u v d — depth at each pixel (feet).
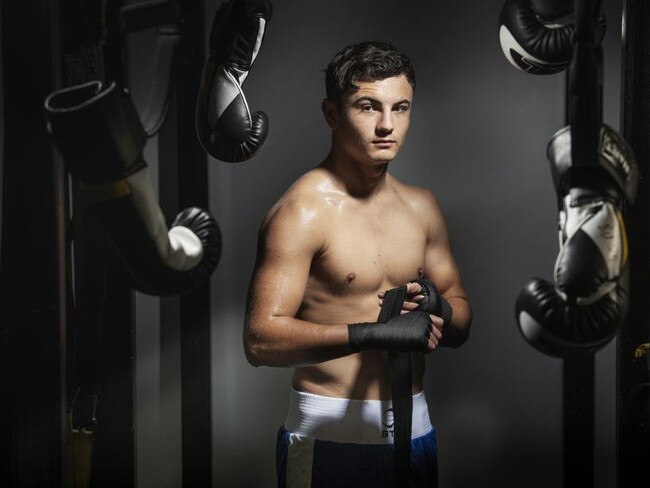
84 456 6.17
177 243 5.81
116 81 5.52
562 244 5.46
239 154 6.31
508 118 7.36
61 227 5.98
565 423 7.00
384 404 6.12
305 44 7.44
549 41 6.00
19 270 5.90
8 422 5.88
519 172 7.38
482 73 7.35
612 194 5.32
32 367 5.91
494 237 7.46
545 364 7.51
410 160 7.50
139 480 7.37
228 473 7.72
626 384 6.46
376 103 5.79
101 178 5.34
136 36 6.93
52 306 5.94
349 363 6.12
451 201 7.49
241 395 7.68
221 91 6.14
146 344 7.34
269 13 6.19
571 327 5.32
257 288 5.89
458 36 7.34
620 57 6.99
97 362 6.15
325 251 6.01
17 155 5.86
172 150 6.97
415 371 6.32
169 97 5.88
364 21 7.38
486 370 7.58
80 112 5.14
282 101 7.50
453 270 6.54
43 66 5.82
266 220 6.08
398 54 5.89
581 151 5.25
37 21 5.80
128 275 5.97
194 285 6.02
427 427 6.37
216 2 7.19
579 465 6.99
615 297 5.38
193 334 7.18
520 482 7.59
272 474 7.73
